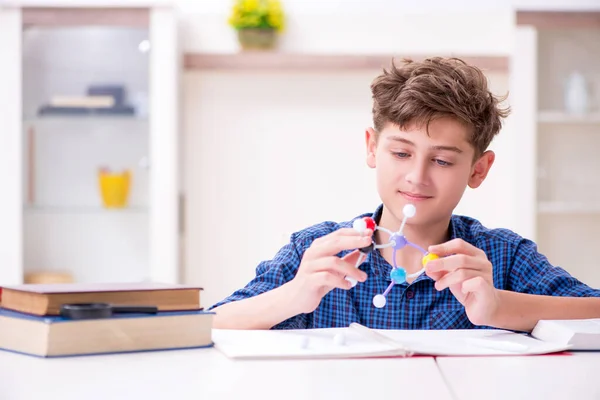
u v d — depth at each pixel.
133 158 3.13
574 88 3.16
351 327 1.09
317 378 0.76
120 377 0.75
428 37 3.30
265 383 0.73
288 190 3.29
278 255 1.42
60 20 3.08
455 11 3.31
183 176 3.28
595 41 3.17
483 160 1.29
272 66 3.19
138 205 3.14
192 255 3.28
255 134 3.28
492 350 0.92
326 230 1.44
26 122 3.12
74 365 0.81
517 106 3.11
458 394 0.70
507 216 3.28
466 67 1.25
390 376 0.77
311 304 1.09
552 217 3.21
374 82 1.26
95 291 0.90
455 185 1.17
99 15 3.07
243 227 3.29
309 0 3.30
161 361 0.83
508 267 1.38
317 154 3.29
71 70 3.13
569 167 3.21
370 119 3.28
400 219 1.19
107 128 3.13
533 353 0.91
